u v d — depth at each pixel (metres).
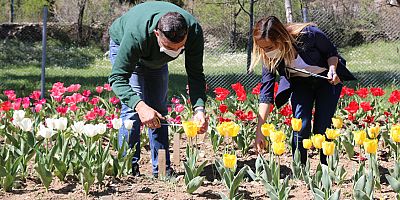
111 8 26.88
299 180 4.76
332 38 17.48
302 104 4.96
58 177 4.51
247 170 4.52
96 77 17.59
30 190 4.36
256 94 7.98
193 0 22.59
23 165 4.57
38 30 25.52
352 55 18.25
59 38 25.67
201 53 4.33
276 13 21.47
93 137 4.89
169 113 7.64
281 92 4.99
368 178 3.93
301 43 4.68
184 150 6.30
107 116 6.83
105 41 25.77
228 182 4.13
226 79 14.73
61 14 27.92
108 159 4.57
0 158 4.39
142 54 4.16
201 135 6.74
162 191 4.46
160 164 4.76
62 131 4.84
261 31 4.34
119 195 4.29
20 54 22.53
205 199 4.31
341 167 4.70
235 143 6.60
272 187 4.00
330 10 19.03
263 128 4.26
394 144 5.42
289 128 6.29
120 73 4.14
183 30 3.86
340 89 5.03
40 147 5.08
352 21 18.59
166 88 4.87
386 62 17.77
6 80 16.12
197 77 4.48
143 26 4.05
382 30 18.53
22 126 4.52
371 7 19.36
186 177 4.44
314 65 4.80
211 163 5.67
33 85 15.12
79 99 6.68
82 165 4.37
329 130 4.22
